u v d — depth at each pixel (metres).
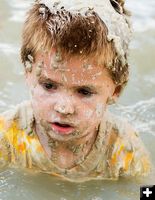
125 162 2.98
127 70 2.79
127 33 2.73
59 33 2.55
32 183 2.89
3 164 2.97
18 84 3.92
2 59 4.15
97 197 2.85
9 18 4.74
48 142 2.87
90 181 2.94
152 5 5.29
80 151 2.87
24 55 2.72
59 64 2.54
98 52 2.57
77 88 2.59
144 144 3.35
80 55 2.53
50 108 2.62
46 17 2.65
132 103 3.84
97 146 2.90
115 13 2.70
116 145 2.96
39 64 2.61
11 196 2.80
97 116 2.69
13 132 2.96
